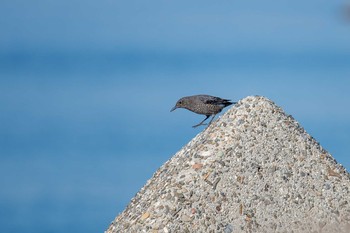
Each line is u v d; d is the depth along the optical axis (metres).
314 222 16.61
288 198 17.05
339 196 17.28
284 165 17.72
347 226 16.48
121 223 17.64
